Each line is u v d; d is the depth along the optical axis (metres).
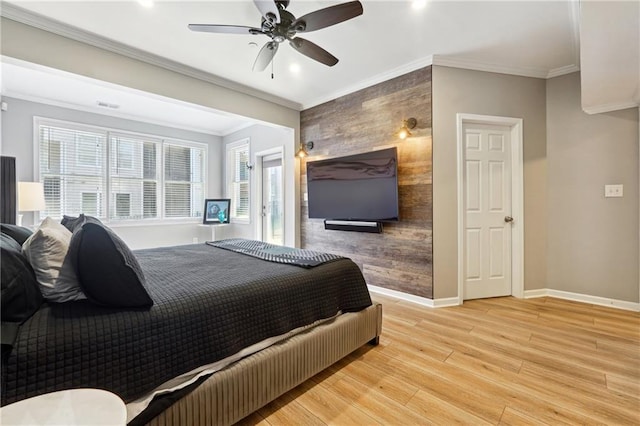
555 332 2.47
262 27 2.06
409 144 3.32
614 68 2.24
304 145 4.54
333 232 4.16
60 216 4.32
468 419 1.47
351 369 1.94
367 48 2.91
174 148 5.58
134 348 1.10
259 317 1.52
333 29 2.60
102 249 1.17
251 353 1.48
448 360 2.04
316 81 3.68
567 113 3.34
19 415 0.79
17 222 3.41
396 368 1.94
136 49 2.89
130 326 1.11
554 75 3.40
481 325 2.63
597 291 3.19
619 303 3.06
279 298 1.63
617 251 3.08
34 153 4.07
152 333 1.15
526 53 3.01
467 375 1.85
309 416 1.51
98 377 1.02
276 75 3.51
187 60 3.12
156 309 1.21
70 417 0.79
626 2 1.52
